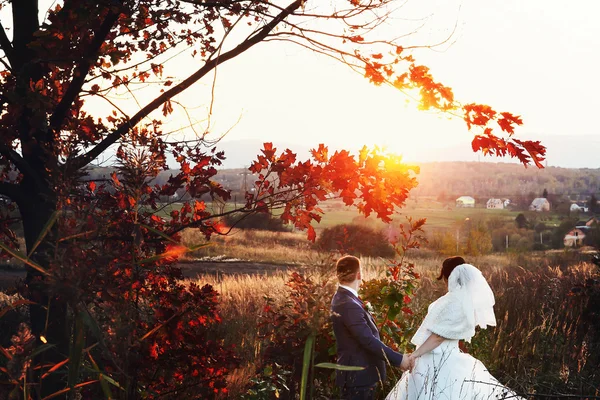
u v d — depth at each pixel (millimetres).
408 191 3867
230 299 9375
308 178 3758
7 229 4480
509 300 8836
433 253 41938
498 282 11172
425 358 4625
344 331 4324
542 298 8906
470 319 4586
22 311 6008
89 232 2873
